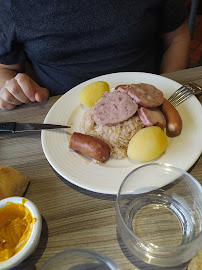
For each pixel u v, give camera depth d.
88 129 0.79
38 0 1.01
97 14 1.04
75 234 0.57
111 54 1.15
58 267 0.48
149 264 0.50
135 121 0.74
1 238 0.55
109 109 0.76
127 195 0.56
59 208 0.63
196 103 0.79
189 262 0.49
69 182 0.69
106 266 0.47
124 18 1.06
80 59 1.15
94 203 0.62
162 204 0.57
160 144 0.65
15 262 0.48
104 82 0.89
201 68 0.97
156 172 0.57
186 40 1.32
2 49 1.17
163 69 1.29
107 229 0.57
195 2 1.45
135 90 0.76
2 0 1.05
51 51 1.12
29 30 1.09
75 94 0.94
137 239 0.44
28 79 0.98
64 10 1.02
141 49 1.21
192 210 0.54
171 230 0.53
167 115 0.74
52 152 0.74
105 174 0.66
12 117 0.94
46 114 0.93
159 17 1.22
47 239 0.57
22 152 0.80
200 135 0.70
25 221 0.56
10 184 0.62
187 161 0.64
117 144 0.73
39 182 0.70
